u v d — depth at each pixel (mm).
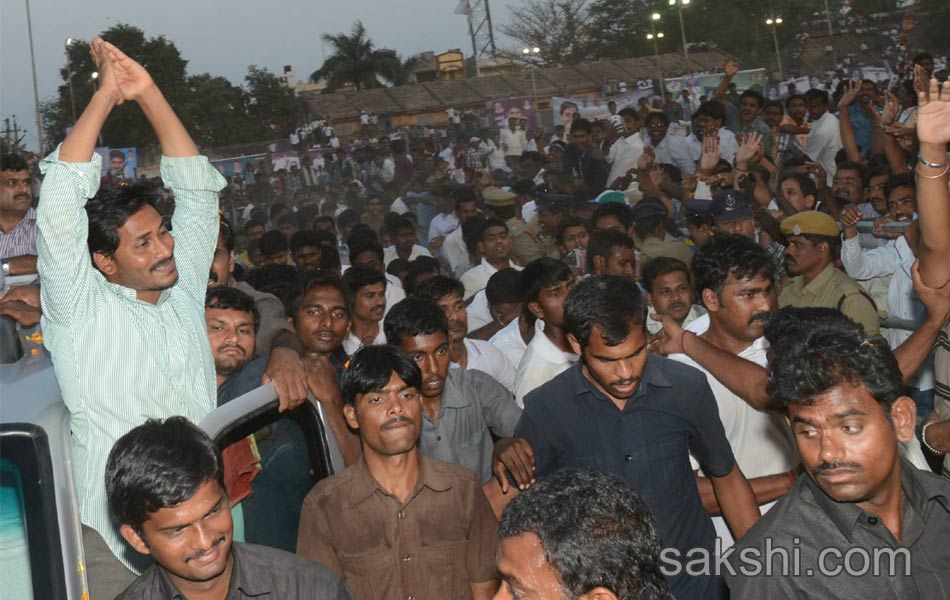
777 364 2264
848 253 6660
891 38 25016
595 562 1722
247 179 19078
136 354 3125
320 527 3119
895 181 6984
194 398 3260
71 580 2402
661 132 12633
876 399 2199
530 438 3529
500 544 1835
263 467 3182
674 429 3391
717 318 3887
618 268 6324
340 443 3428
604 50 42312
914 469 2385
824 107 12297
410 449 3080
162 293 3338
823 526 2336
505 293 6207
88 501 3008
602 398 3406
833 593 2318
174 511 2299
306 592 2525
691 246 8156
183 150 3562
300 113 25344
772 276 3816
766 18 36969
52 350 3029
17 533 2396
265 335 4340
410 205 14938
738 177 8977
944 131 3246
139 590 2465
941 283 3311
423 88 24609
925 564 2311
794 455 3729
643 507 1820
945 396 4445
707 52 24875
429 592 3143
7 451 2402
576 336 3291
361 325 5680
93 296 3100
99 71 3350
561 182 12773
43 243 3049
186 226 3604
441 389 3969
